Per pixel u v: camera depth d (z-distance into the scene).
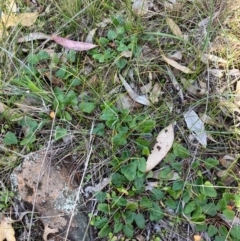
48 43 0.48
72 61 0.46
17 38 0.47
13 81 0.43
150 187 0.40
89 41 0.47
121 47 0.45
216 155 0.42
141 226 0.39
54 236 0.39
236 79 0.45
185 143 0.43
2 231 0.39
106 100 0.43
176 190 0.40
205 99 0.44
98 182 0.41
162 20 0.48
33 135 0.42
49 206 0.39
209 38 0.46
